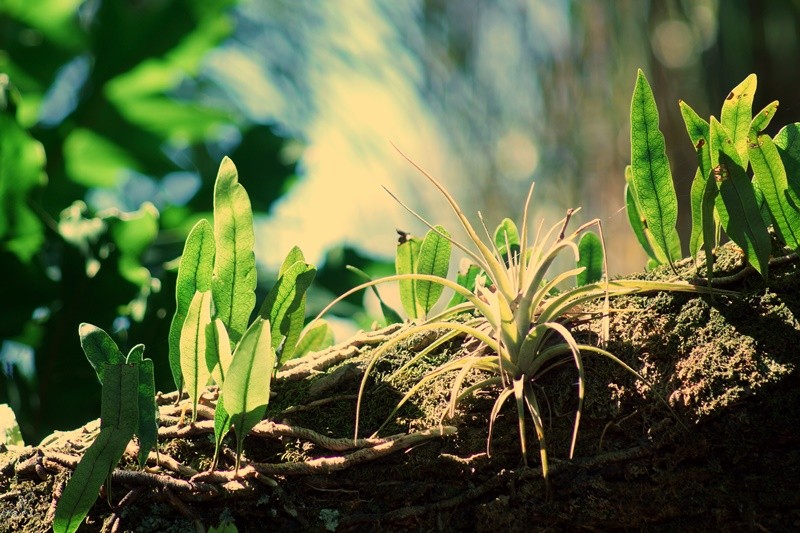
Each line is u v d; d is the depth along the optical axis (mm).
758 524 977
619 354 999
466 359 1007
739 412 973
